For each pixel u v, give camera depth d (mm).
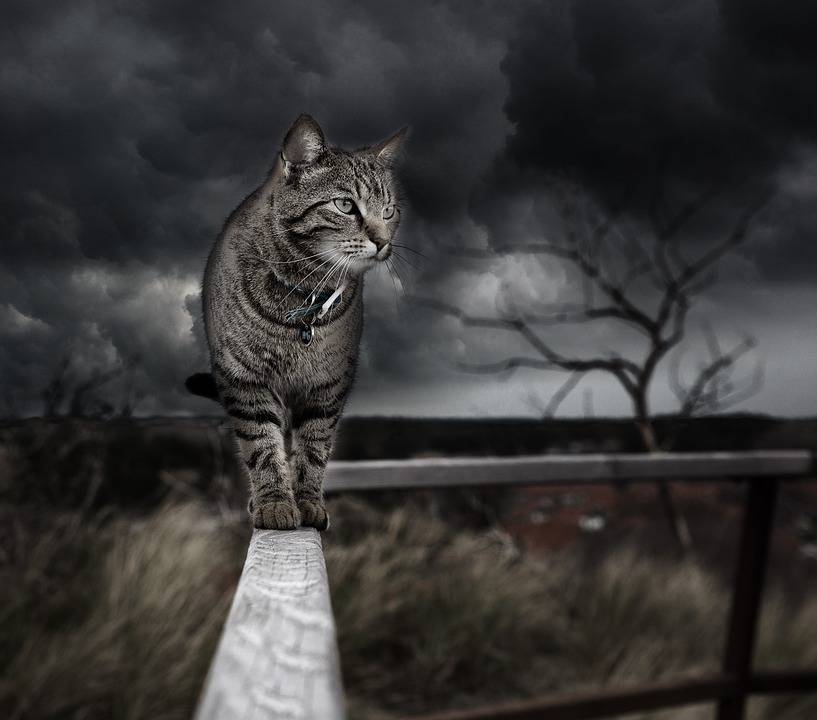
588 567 5699
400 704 4000
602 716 3221
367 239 2322
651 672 4438
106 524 5000
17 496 5086
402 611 4566
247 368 2107
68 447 5633
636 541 6465
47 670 3365
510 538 5941
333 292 2188
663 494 6328
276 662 624
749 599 3602
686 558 5898
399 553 4977
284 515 1906
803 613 5430
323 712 522
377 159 2570
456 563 5148
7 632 3607
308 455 2211
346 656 4160
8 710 3199
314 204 2256
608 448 6844
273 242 2152
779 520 7324
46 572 4258
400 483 3105
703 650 4918
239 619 748
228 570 4594
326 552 4738
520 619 4734
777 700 4547
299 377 2164
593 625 4840
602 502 7348
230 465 6070
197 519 5312
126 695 3361
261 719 508
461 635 4367
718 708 3625
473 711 3004
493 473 3266
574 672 4465
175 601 4008
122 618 3760
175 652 3678
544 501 7203
